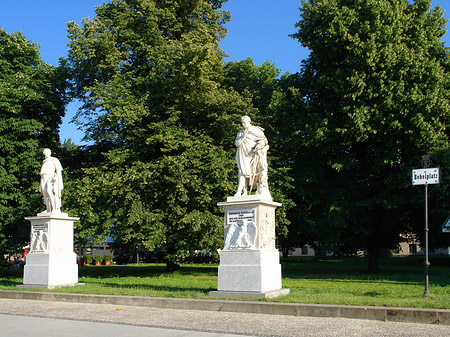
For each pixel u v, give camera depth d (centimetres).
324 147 2416
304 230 2798
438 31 2523
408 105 2175
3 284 1753
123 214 2402
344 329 786
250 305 997
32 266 1608
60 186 1662
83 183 2355
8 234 2602
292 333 764
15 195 2592
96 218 2311
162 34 2805
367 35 2345
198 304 1058
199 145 2425
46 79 2784
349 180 2581
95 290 1374
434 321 819
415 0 2541
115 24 2695
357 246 3064
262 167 1232
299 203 2644
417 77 2289
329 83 2366
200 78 2431
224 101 2548
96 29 2569
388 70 2302
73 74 2686
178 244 2408
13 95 2550
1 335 824
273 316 940
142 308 1107
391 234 2862
